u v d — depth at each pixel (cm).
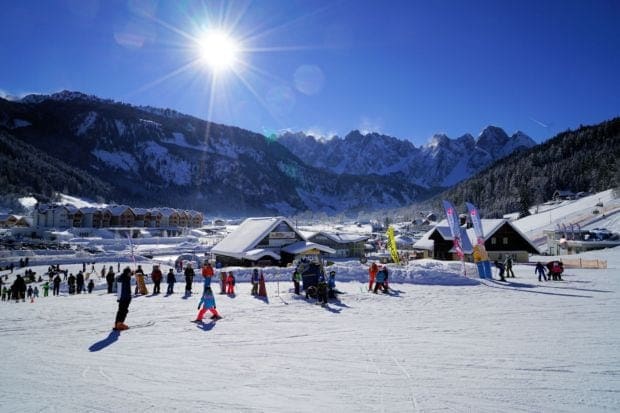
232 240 4838
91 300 1975
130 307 1709
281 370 906
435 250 5494
